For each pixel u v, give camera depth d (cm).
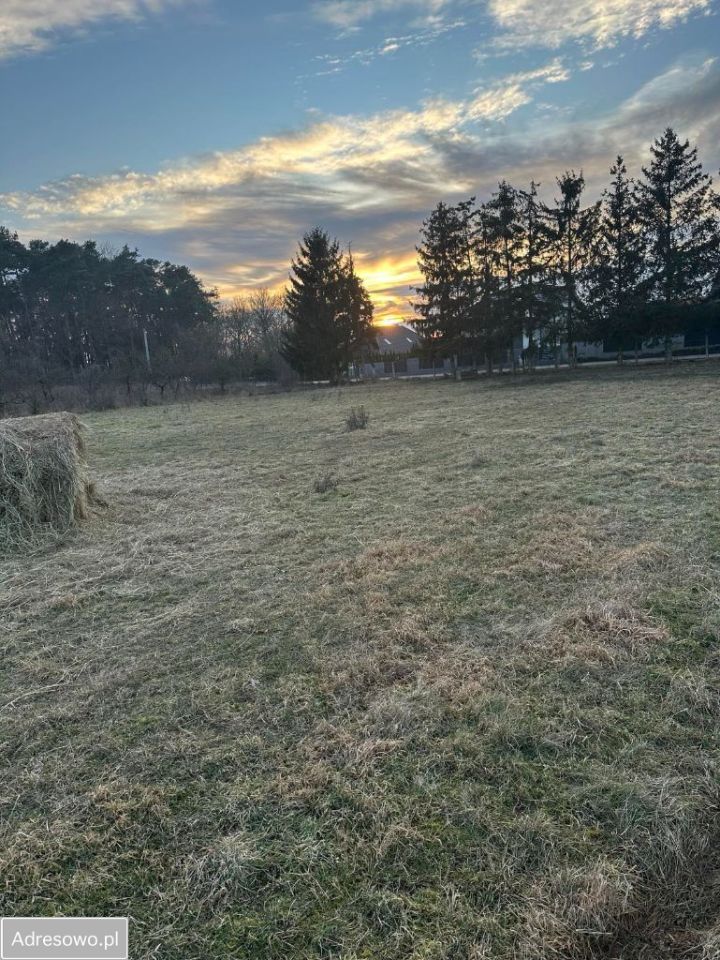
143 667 258
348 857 151
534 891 138
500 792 170
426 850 151
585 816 159
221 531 473
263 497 584
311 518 493
